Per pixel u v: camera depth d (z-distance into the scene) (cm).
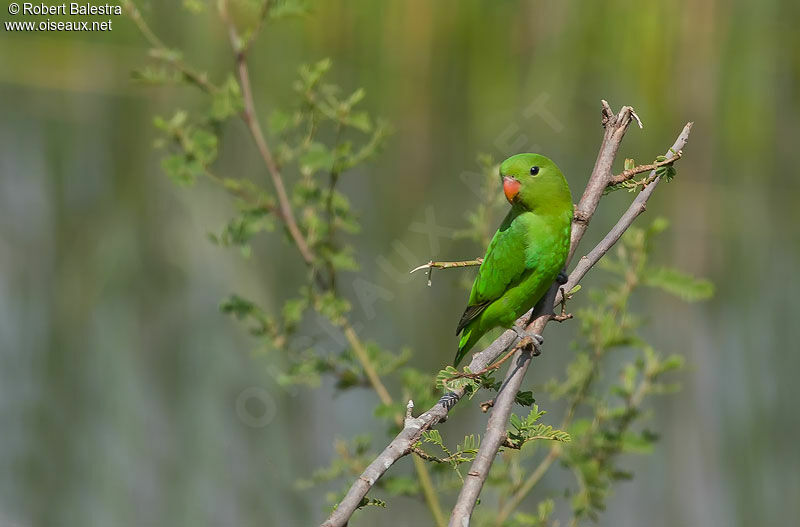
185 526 1082
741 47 1944
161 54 882
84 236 1443
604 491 827
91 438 1153
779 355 1305
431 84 1892
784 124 1922
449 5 1892
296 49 1798
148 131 1644
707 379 1252
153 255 1382
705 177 1828
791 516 1092
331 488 1102
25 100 1714
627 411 859
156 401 1196
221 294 1301
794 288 1472
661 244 1580
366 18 1870
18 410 1162
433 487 876
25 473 1116
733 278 1523
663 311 1359
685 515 1092
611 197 1577
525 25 1933
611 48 1934
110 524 1088
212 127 906
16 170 1602
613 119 564
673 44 1938
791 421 1201
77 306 1302
